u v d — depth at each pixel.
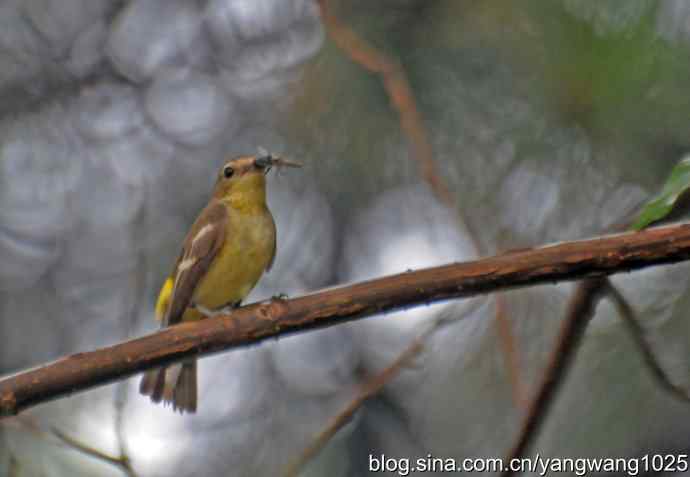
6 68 14.07
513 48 9.39
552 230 9.38
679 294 8.85
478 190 9.72
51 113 14.08
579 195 9.29
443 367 10.04
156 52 14.20
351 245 12.10
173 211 13.30
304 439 11.68
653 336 8.85
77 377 7.09
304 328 7.29
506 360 8.46
